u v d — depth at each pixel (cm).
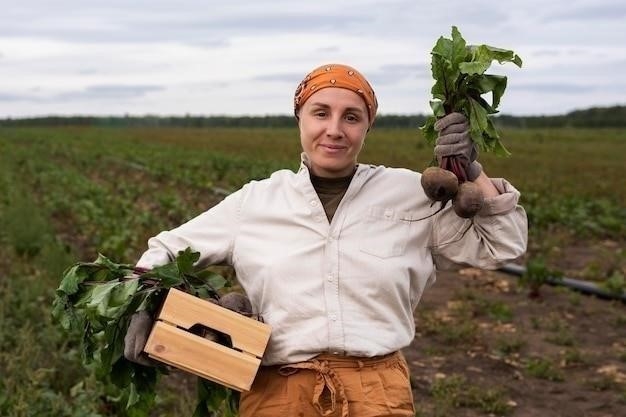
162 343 264
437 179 270
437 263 301
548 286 1011
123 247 1069
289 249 283
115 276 287
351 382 273
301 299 276
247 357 266
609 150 4772
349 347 272
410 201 289
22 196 1662
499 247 282
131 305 275
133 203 1745
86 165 3189
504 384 663
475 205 271
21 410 482
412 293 291
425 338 784
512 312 884
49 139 5491
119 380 295
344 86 278
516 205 282
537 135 6462
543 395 642
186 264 278
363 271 278
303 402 275
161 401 555
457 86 279
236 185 2197
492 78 278
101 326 277
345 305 277
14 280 874
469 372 691
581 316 880
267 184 296
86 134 6812
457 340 770
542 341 780
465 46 277
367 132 291
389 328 280
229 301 281
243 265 289
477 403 616
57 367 585
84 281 286
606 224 1477
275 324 278
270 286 280
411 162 3488
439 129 278
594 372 694
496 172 2875
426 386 655
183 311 267
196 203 1808
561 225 1506
